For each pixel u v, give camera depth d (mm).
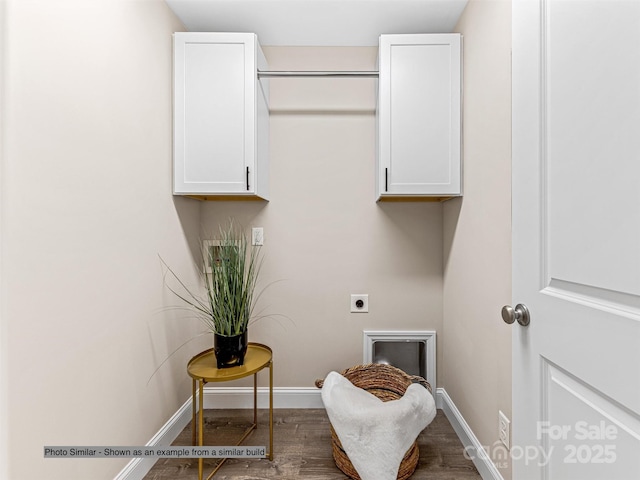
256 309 2117
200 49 1750
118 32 1321
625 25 627
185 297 1884
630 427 626
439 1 1701
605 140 675
